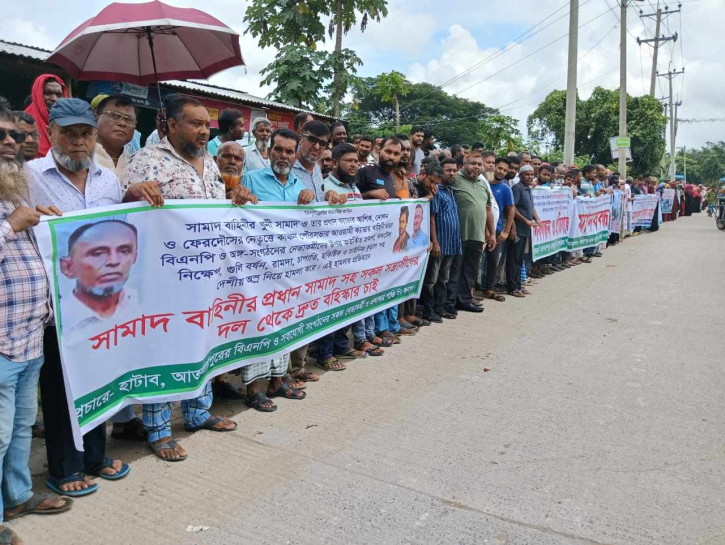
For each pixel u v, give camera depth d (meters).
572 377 4.76
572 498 2.95
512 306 7.41
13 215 2.37
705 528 2.71
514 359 5.22
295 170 4.65
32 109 4.38
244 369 4.01
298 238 4.27
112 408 3.02
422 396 4.32
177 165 3.33
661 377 4.78
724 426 3.85
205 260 3.43
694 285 8.90
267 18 13.23
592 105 29.28
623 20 18.09
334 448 3.47
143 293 3.12
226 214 3.58
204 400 3.67
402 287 5.82
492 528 2.69
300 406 4.13
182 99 3.25
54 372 2.79
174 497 2.91
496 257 7.75
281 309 4.17
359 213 4.96
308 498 2.92
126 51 4.41
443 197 6.32
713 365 5.09
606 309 7.24
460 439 3.61
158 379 3.24
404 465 3.27
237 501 2.88
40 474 3.11
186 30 4.35
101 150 3.73
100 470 3.07
